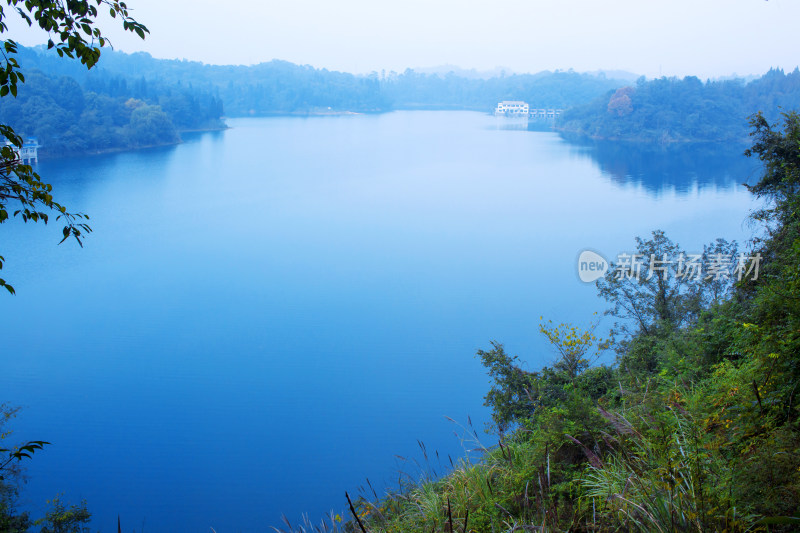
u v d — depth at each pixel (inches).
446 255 3400.6
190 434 1435.8
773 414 126.8
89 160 5438.0
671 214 3740.2
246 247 3644.2
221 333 2273.6
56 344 2128.4
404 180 5826.8
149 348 2102.6
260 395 1695.4
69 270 3115.2
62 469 1254.3
